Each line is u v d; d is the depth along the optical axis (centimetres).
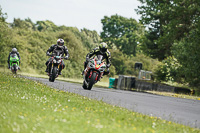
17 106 2859
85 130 2072
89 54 5812
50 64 6975
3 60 14100
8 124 2131
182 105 5238
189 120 3488
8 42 15262
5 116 2370
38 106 2980
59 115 2592
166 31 13875
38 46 18275
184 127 2869
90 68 5759
